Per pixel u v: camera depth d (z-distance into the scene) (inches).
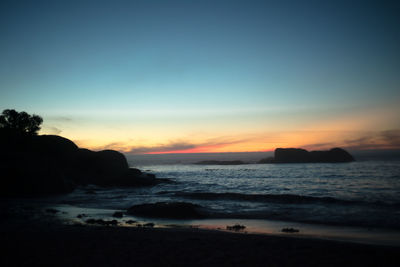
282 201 783.1
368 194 901.8
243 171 2711.6
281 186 1286.9
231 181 1651.1
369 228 455.8
